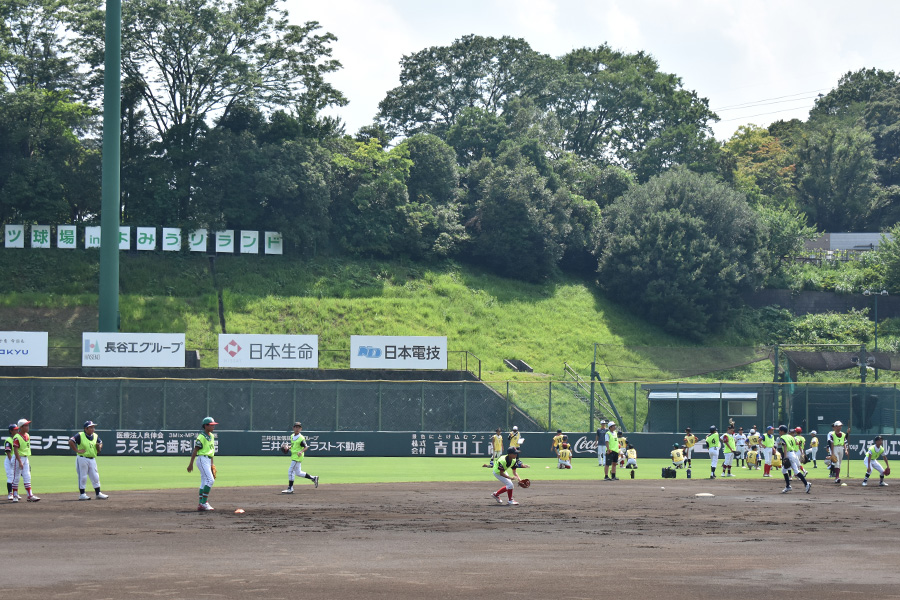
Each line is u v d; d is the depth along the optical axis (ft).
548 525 61.67
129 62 257.34
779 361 188.75
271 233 256.11
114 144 188.14
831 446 106.01
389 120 358.84
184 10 254.47
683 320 263.29
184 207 255.09
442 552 49.16
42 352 167.43
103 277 186.29
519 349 234.99
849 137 386.73
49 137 256.52
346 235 271.90
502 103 359.66
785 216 304.71
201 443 67.82
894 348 251.80
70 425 166.71
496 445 124.88
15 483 74.79
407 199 281.33
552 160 327.67
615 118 374.22
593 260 297.12
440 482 99.04
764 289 285.02
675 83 381.60
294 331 225.56
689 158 356.79
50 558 46.34
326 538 54.19
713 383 186.50
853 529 61.52
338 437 150.00
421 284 262.26
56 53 261.85
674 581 41.32
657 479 110.22
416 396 179.83
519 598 37.32
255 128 273.95
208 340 213.87
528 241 277.03
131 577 41.24
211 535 55.11
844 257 321.73
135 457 140.36
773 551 50.83
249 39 265.95
